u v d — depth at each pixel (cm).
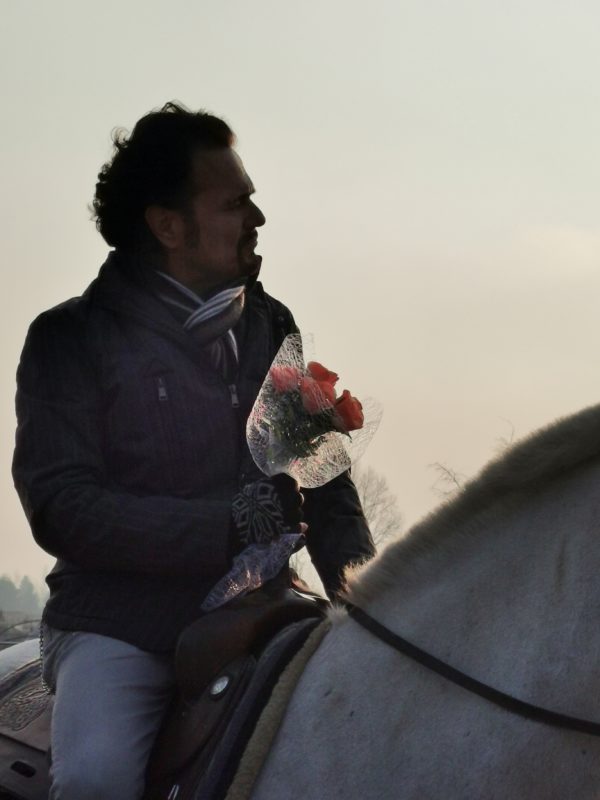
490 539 227
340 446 268
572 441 219
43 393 270
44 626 279
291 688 234
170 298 280
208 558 253
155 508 256
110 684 257
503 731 210
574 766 207
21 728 288
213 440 273
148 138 287
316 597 287
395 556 238
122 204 289
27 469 266
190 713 247
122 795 245
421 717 218
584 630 208
